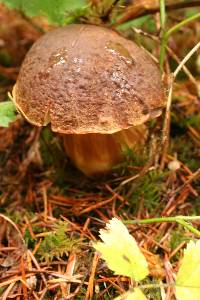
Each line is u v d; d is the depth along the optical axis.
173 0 0.41
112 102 0.29
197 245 0.26
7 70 0.46
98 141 0.33
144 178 0.34
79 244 0.30
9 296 0.28
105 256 0.25
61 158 0.37
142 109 0.30
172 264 0.29
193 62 0.42
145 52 0.32
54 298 0.28
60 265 0.30
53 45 0.31
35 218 0.33
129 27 0.37
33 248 0.31
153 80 0.31
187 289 0.24
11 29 0.47
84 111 0.29
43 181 0.36
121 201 0.34
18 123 0.40
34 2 0.35
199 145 0.37
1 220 0.33
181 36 0.43
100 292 0.28
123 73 0.30
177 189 0.33
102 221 0.32
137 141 0.34
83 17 0.35
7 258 0.30
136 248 0.26
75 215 0.33
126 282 0.28
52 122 0.30
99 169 0.34
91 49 0.30
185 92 0.41
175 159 0.36
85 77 0.29
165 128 0.32
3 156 0.39
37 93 0.30
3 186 0.36
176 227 0.32
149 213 0.33
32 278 0.29
